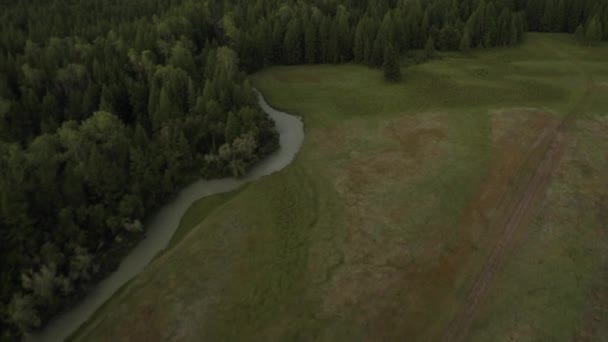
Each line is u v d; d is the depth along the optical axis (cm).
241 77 8331
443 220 5066
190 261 4825
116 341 4000
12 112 6488
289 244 4962
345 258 4681
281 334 3931
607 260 4419
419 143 6650
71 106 6862
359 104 8138
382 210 5322
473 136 6675
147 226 5559
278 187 6022
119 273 4906
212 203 5891
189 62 8044
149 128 7044
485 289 4184
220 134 6738
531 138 6506
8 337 4091
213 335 3984
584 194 5309
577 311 3906
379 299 4175
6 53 8088
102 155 5472
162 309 4266
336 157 6581
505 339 3722
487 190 5484
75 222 5003
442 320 3938
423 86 8600
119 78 7494
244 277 4572
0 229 4416
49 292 4306
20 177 4866
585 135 6525
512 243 4672
